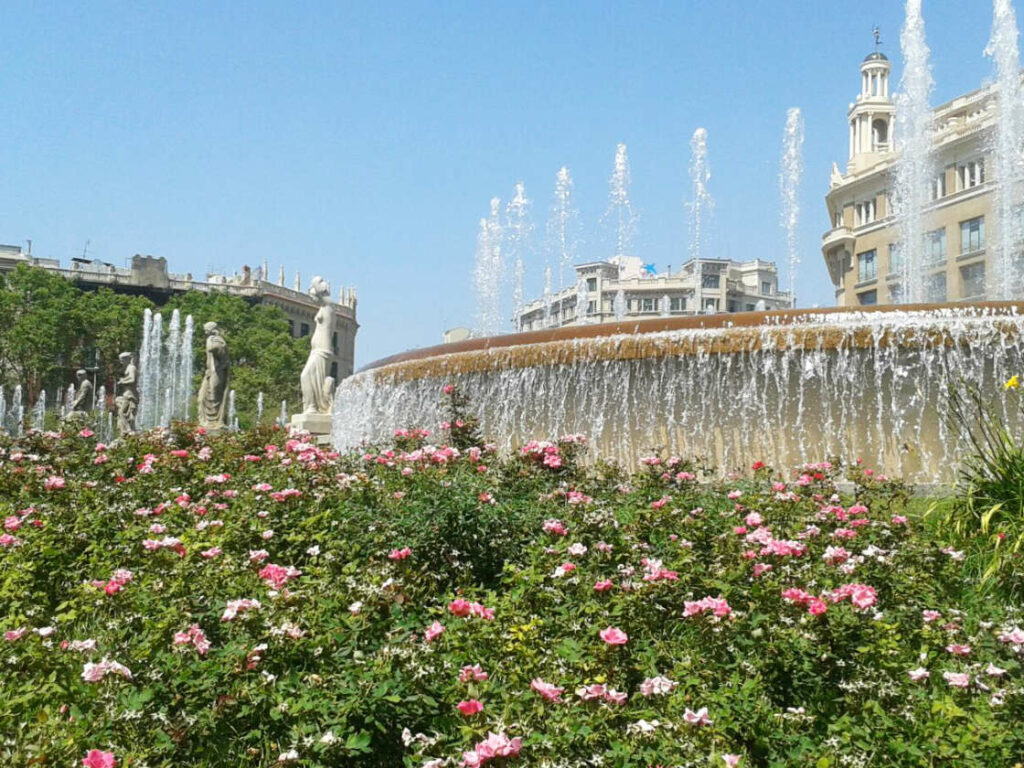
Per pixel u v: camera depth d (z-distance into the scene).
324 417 20.31
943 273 49.72
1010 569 5.85
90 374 75.06
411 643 4.09
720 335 11.33
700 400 11.47
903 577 5.54
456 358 13.53
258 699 3.67
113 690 3.78
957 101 49.62
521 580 5.27
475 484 6.99
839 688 3.97
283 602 4.55
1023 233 38.22
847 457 10.77
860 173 58.84
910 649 4.49
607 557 5.63
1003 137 32.09
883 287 56.88
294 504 7.01
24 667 4.07
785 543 5.46
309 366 20.67
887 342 10.60
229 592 5.10
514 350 12.80
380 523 6.44
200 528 6.65
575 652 4.12
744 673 4.09
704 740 3.37
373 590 4.73
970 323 10.36
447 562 5.94
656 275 98.25
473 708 3.33
